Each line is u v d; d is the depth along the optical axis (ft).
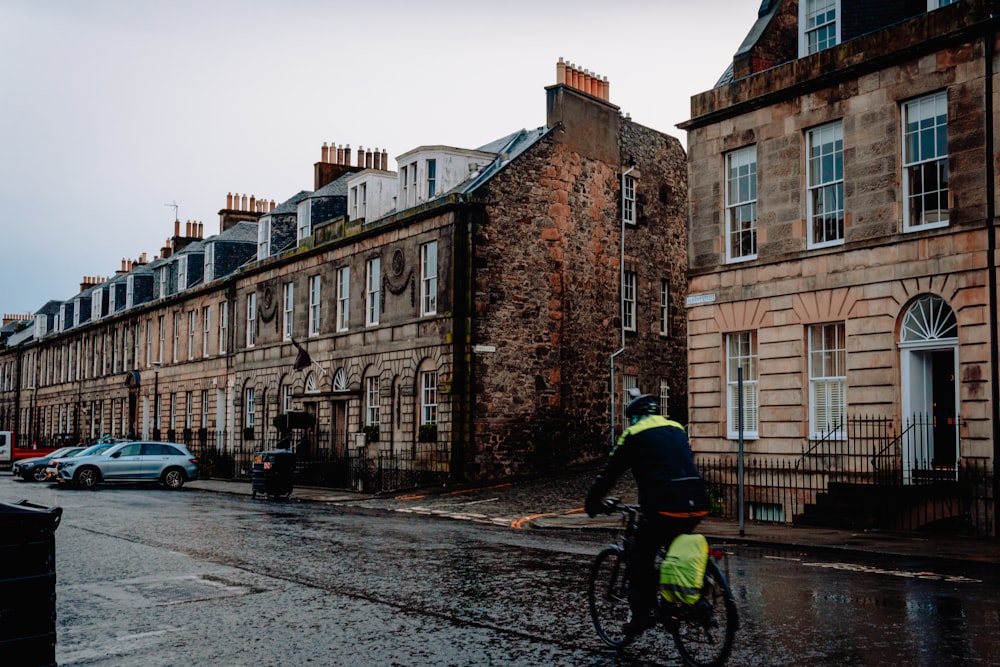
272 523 57.93
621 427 103.30
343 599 31.65
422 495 81.20
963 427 52.70
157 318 164.14
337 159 135.44
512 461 92.38
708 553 22.80
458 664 23.11
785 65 64.39
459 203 91.45
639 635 26.05
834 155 62.13
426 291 96.43
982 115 53.26
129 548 45.14
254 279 131.54
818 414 61.62
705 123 70.23
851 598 30.86
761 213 65.77
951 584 33.91
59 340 213.46
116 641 26.05
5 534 19.27
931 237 55.16
